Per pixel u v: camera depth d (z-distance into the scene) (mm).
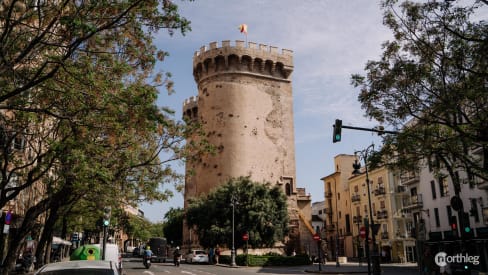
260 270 34312
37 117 14445
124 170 18125
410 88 15953
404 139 15898
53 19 11125
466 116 15070
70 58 12562
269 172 59250
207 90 62188
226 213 45938
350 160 77500
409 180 50438
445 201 42406
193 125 21281
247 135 59188
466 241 17891
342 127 17109
